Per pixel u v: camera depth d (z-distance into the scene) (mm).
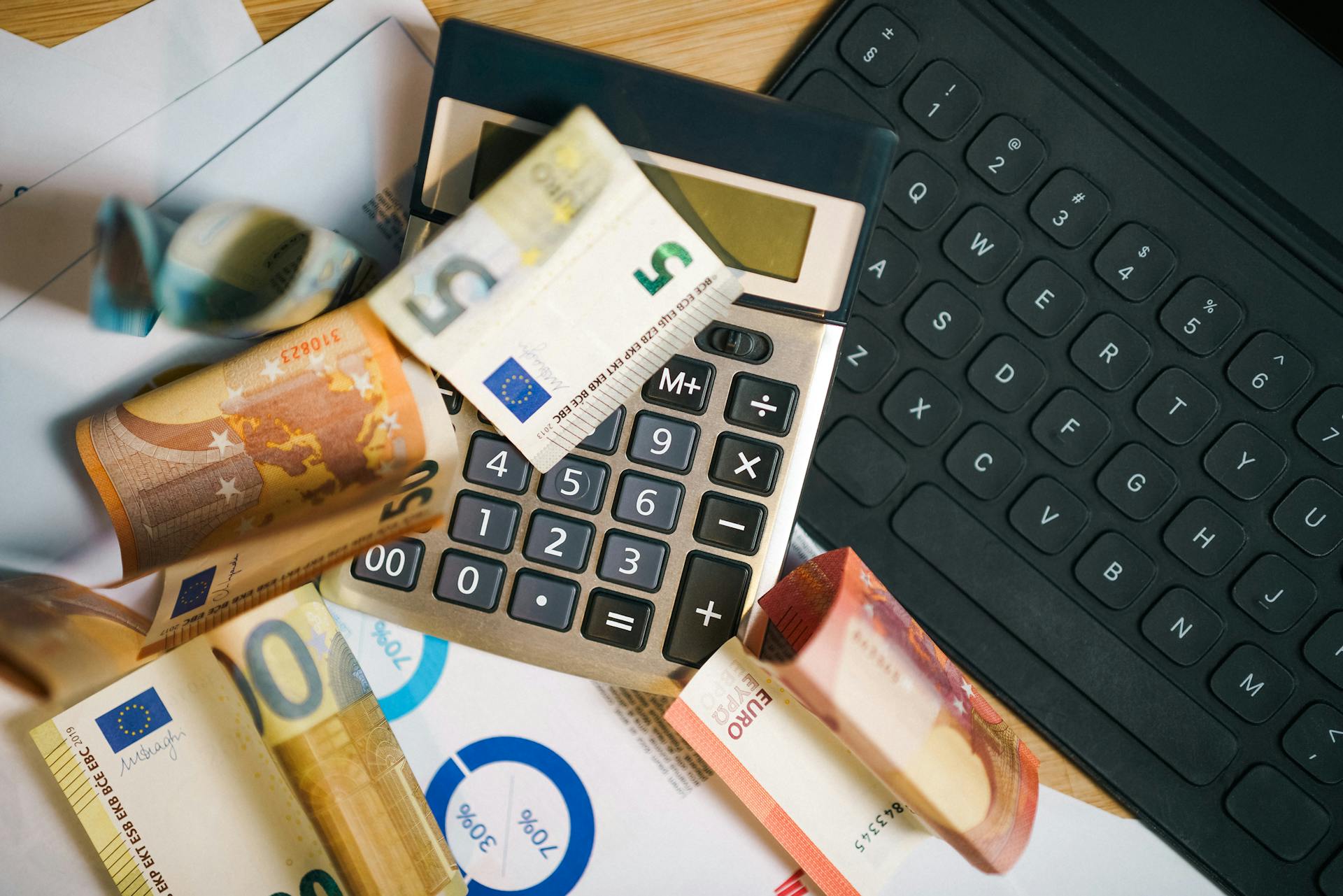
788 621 328
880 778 327
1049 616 359
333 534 324
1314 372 356
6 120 354
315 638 355
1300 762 355
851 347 359
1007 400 357
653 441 331
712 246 323
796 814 344
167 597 328
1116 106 359
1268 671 355
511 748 376
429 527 324
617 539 335
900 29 355
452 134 321
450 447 329
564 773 376
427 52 368
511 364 312
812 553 364
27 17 357
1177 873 364
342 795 356
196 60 363
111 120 358
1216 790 358
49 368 353
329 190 366
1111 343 356
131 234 325
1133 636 359
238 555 327
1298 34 359
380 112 368
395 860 356
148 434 308
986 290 357
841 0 357
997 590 359
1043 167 357
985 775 327
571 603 336
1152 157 359
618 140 317
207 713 355
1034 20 358
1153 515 358
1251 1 361
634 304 311
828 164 316
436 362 311
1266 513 357
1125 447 358
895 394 358
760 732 340
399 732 374
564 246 304
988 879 372
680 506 333
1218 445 356
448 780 374
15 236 352
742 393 329
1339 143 357
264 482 320
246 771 355
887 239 357
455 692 377
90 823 347
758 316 327
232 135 362
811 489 362
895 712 318
